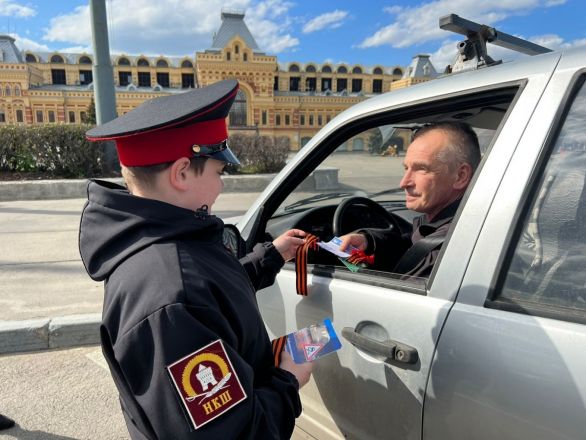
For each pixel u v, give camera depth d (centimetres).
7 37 5231
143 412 89
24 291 420
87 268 99
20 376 298
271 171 1241
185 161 95
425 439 119
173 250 91
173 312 84
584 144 107
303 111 5669
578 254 103
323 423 157
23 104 5069
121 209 95
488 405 103
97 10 1042
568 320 97
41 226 695
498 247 110
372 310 133
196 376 84
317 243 163
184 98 100
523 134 113
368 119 167
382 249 189
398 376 124
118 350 87
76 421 252
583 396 89
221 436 85
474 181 120
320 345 123
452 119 174
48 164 1066
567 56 114
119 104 5353
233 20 5619
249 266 151
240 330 96
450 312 113
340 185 236
